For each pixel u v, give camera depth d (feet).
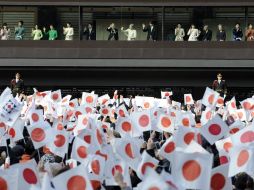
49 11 252.01
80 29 252.21
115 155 73.77
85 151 78.95
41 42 252.42
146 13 251.60
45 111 142.51
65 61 252.42
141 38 252.62
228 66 250.37
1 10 251.80
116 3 250.16
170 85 255.09
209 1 249.14
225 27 250.98
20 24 251.80
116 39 252.42
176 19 251.19
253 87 254.06
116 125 102.53
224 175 65.62
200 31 251.19
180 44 251.39
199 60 250.98
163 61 251.80
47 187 52.08
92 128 80.79
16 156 93.20
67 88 256.52
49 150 89.76
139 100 151.64
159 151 80.33
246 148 65.67
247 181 71.87
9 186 57.67
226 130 91.61
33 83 255.29
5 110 107.65
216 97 133.90
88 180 57.00
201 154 57.93
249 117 137.80
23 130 111.34
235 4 248.11
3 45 252.01
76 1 250.37
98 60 252.42
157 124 106.52
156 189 47.14
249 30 249.96
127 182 68.95
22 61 252.21
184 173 58.23
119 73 255.09
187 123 114.11
